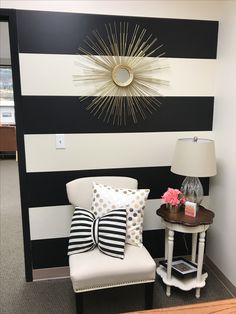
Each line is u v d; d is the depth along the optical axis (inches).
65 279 96.0
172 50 90.7
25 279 95.4
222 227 94.2
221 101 92.4
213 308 51.3
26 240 92.0
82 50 84.8
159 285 91.9
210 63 94.3
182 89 94.0
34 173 89.0
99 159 92.6
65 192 92.0
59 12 81.6
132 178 91.5
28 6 79.7
